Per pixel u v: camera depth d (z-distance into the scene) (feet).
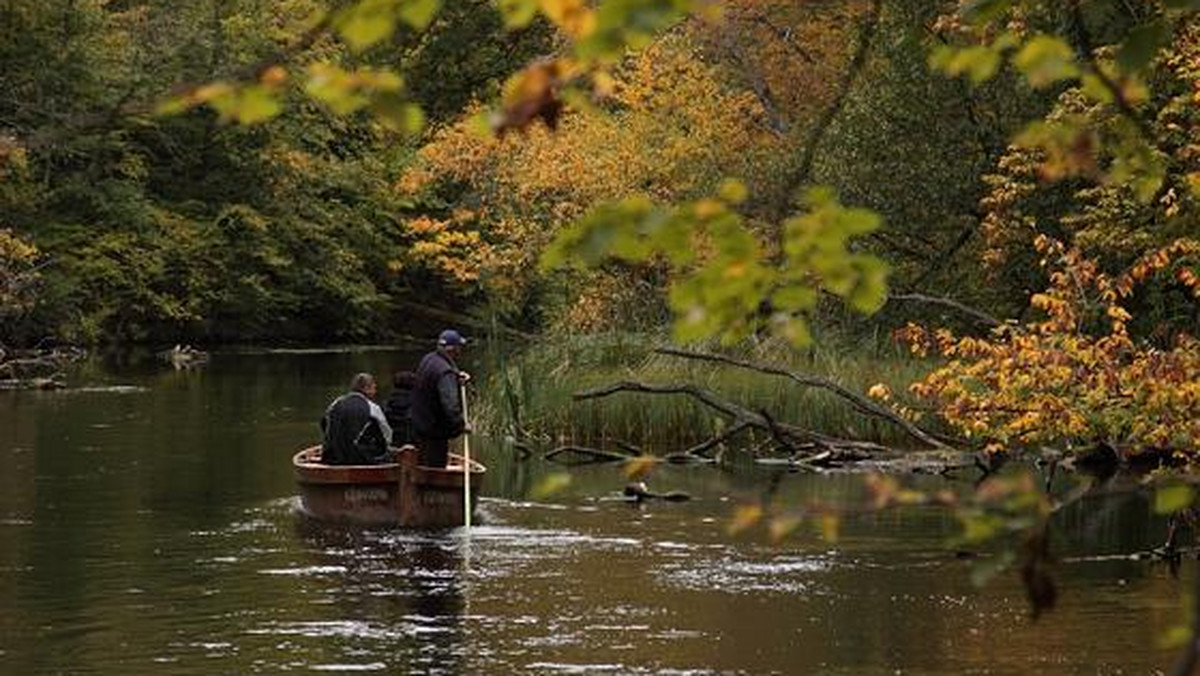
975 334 120.47
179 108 16.29
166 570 67.10
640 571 67.36
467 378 83.51
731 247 17.42
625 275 136.46
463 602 61.00
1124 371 61.67
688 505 85.87
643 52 139.74
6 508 83.61
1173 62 62.23
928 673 50.06
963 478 94.73
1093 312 69.05
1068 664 51.11
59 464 101.30
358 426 83.25
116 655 52.31
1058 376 62.95
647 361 116.37
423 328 262.47
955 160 122.83
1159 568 66.90
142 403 143.02
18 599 61.11
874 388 72.18
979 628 56.34
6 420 127.03
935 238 124.47
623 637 55.21
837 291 18.01
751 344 114.73
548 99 15.98
